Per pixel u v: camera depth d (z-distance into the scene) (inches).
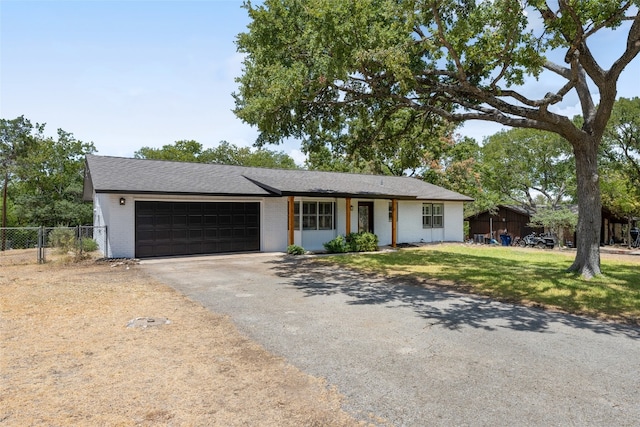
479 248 745.6
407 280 376.5
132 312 246.2
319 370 157.6
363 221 745.6
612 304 275.7
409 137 581.0
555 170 1197.7
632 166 869.8
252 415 121.3
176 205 556.1
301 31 424.8
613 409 126.1
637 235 1055.0
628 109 824.9
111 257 511.8
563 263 515.5
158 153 1638.8
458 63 353.1
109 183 502.9
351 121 602.2
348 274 412.5
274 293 313.3
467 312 256.2
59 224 1179.9
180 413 121.9
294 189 621.3
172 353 175.3
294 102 430.3
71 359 166.7
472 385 144.3
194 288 331.6
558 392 138.7
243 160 1822.1
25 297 286.5
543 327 223.0
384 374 153.9
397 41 370.9
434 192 857.5
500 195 1325.0
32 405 125.7
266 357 171.8
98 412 121.9
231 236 602.9
